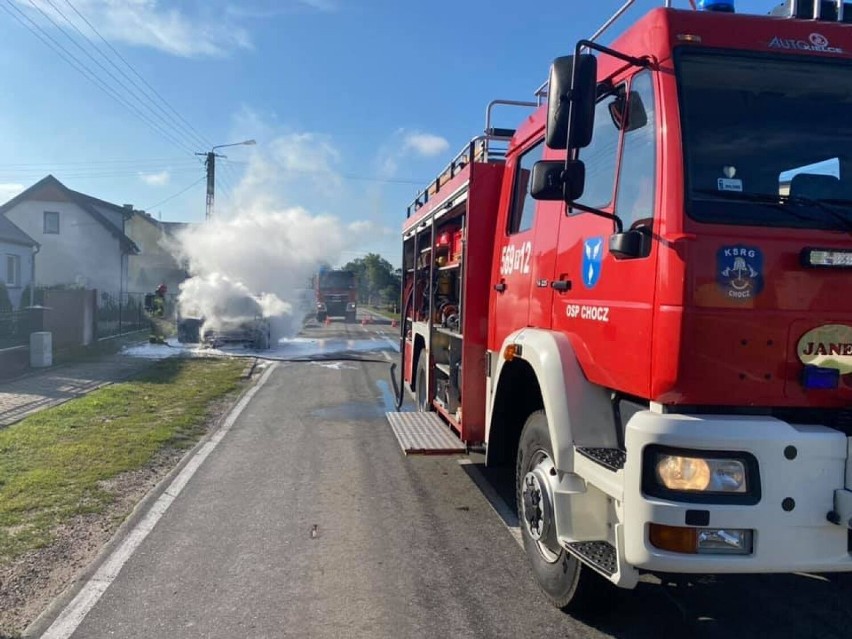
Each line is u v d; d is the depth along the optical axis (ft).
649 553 10.24
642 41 11.89
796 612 14.29
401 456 27.73
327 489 23.16
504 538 18.66
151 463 26.25
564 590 13.94
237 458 27.30
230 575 16.21
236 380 48.85
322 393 44.14
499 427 18.49
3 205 131.85
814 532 10.05
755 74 11.41
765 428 10.01
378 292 246.88
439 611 14.42
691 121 11.00
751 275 10.31
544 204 15.92
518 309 17.31
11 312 52.95
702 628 13.62
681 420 10.17
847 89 11.62
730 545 10.04
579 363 13.32
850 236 10.63
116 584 15.70
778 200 10.75
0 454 26.68
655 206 10.94
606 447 12.63
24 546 17.80
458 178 22.56
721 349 10.20
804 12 12.12
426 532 19.08
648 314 10.79
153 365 55.98
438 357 27.37
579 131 11.32
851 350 10.47
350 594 15.21
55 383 44.70
